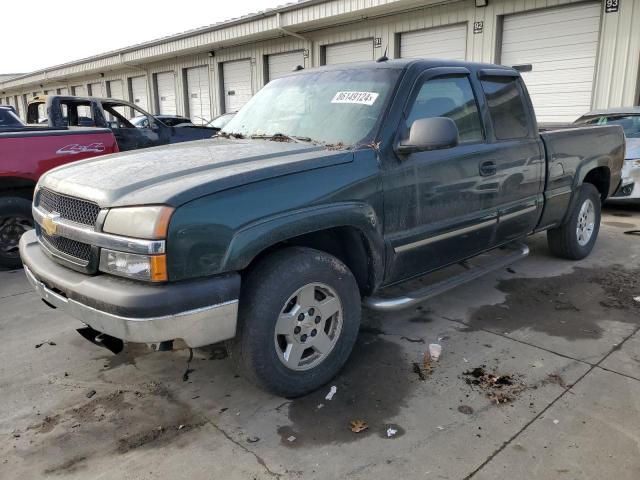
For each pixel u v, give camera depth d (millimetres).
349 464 2479
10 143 5367
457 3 12648
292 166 2857
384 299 3439
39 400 3086
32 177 5500
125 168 3020
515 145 4254
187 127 10250
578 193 5211
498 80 4309
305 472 2434
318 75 4039
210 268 2537
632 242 6309
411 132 3207
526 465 2434
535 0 11297
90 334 3041
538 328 3936
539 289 4746
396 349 3641
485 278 5059
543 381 3164
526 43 11766
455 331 3910
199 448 2625
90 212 2748
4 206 5461
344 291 3111
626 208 8391
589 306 4340
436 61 3807
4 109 9242
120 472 2459
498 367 3354
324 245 3301
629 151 7578
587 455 2490
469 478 2361
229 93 20625
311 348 3094
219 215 2547
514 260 4523
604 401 2934
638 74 10180
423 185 3457
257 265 2822
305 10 15031
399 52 14383
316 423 2809
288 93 4062
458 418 2814
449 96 3791
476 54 12539
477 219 3938
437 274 5043
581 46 10906
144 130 9586
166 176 2764
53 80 33219
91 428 2809
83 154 5820
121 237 2518
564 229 5336
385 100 3402
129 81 26859
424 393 3072
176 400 3074
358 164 3107
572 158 5016
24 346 3805
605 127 5613
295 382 2961
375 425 2775
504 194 4184
